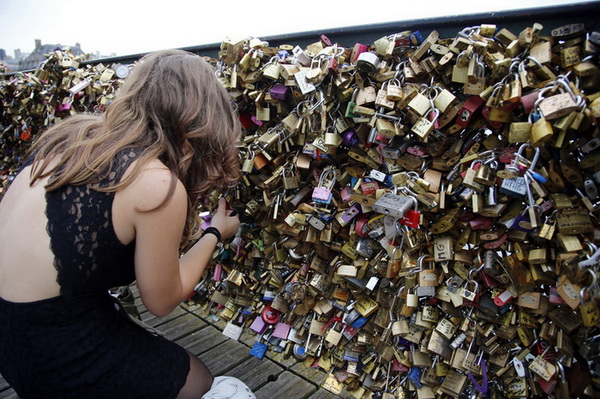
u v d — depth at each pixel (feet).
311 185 6.05
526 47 3.92
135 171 3.32
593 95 3.60
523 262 4.42
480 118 4.47
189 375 4.43
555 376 4.33
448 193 4.65
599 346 3.99
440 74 4.53
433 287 4.90
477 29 4.25
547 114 3.57
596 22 3.63
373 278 5.44
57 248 3.32
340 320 6.08
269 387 6.12
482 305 4.73
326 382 6.14
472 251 4.81
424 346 5.20
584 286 3.68
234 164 4.32
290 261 6.61
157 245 3.48
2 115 12.76
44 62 9.93
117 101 3.67
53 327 3.47
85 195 3.33
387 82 4.79
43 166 3.50
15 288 3.43
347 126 5.28
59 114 10.25
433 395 5.24
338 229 5.71
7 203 3.71
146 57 3.99
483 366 4.82
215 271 7.63
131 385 3.82
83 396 3.62
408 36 4.64
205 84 3.86
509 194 4.09
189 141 3.91
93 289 3.67
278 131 5.85
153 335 4.48
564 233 3.89
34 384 3.57
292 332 6.75
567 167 3.85
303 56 5.46
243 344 7.15
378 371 5.78
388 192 4.91
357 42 5.36
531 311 4.49
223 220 5.01
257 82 6.04
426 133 4.36
